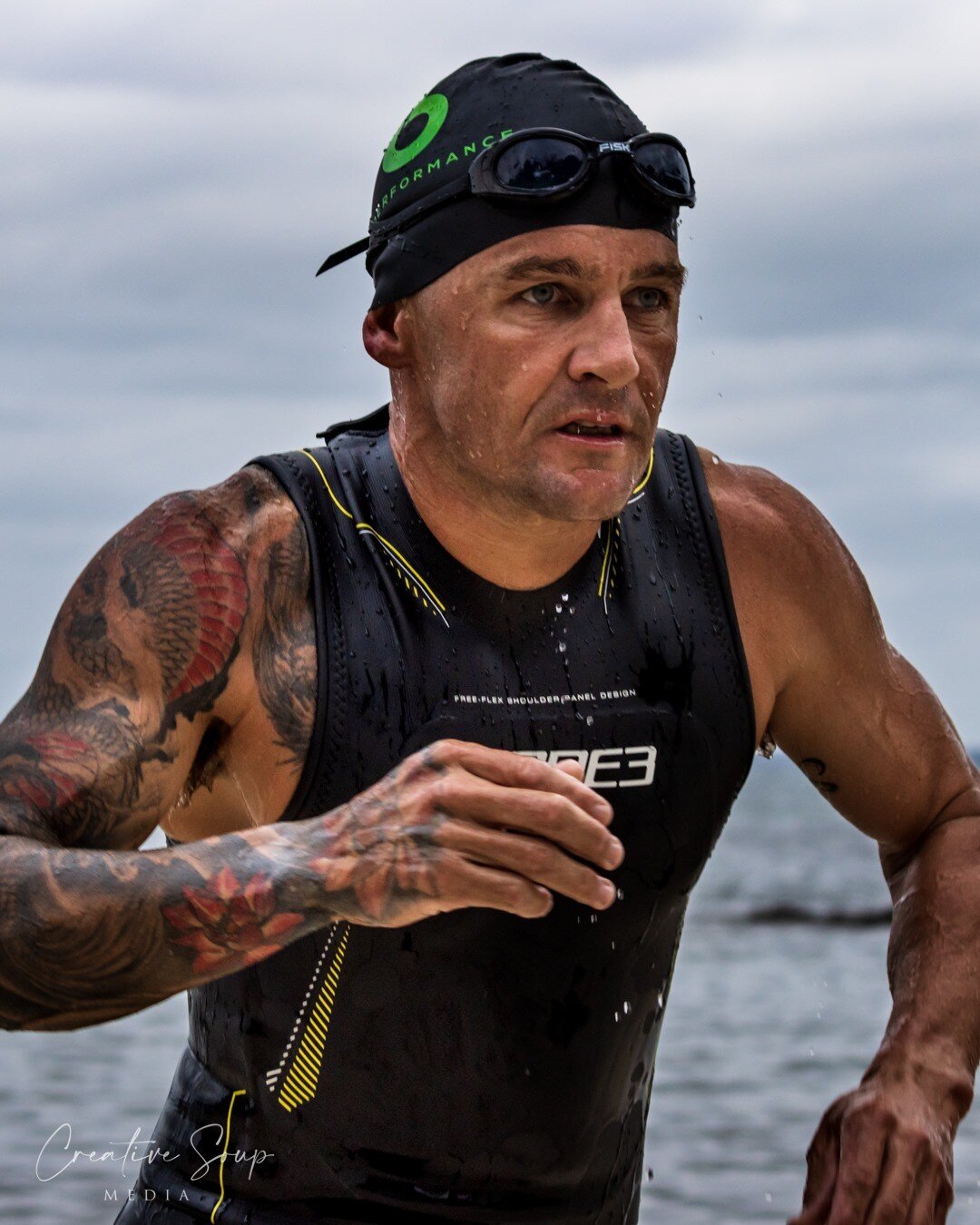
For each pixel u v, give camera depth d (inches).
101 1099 325.1
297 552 78.7
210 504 78.2
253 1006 81.4
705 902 811.4
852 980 536.1
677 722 81.7
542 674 79.7
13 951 67.5
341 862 65.7
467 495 78.0
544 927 79.4
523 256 73.9
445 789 64.1
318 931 78.7
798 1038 414.0
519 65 78.6
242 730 77.4
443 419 77.0
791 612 87.2
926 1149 78.0
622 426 74.7
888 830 92.7
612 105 78.4
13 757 72.0
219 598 76.0
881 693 90.3
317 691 76.8
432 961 78.7
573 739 79.4
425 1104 80.7
